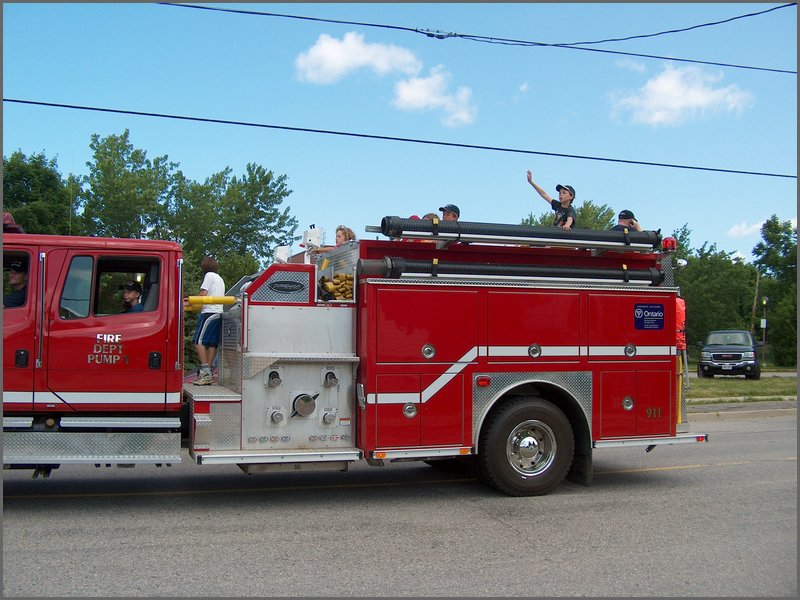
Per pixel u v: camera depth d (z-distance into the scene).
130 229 40.19
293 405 7.53
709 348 27.81
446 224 7.93
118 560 5.59
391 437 7.59
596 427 8.38
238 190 43.16
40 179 38.56
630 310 8.60
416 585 5.12
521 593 4.98
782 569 5.54
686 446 11.99
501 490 8.00
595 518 7.09
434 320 7.79
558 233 8.34
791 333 43.41
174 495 7.98
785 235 57.19
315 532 6.49
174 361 7.22
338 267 8.55
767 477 9.25
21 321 6.88
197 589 4.99
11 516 6.92
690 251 57.12
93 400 7.00
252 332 7.44
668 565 5.62
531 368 8.12
